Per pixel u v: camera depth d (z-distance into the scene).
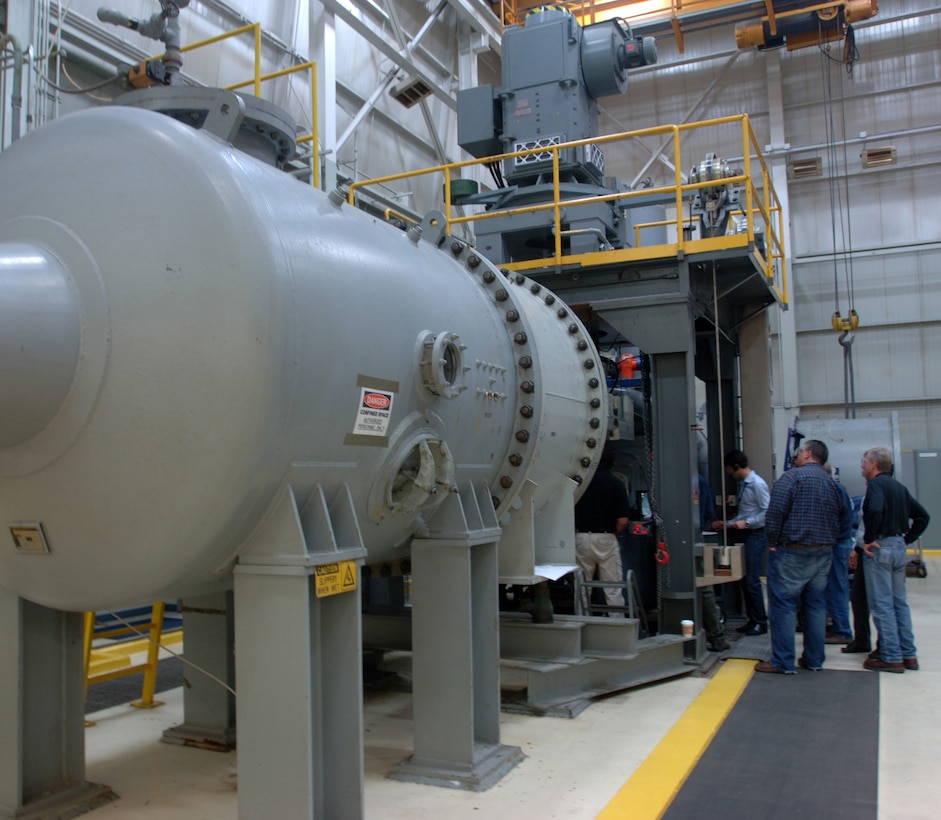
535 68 8.18
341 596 3.02
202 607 4.44
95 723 4.82
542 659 5.07
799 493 5.76
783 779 3.74
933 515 13.62
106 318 2.56
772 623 5.84
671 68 15.26
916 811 3.38
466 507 3.89
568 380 5.43
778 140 14.38
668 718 4.69
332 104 9.49
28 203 2.79
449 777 3.64
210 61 8.36
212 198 2.57
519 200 7.93
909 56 14.00
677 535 6.07
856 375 14.31
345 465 3.03
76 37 6.84
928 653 6.50
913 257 13.98
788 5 13.36
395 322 3.25
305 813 2.70
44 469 2.65
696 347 8.48
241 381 2.49
